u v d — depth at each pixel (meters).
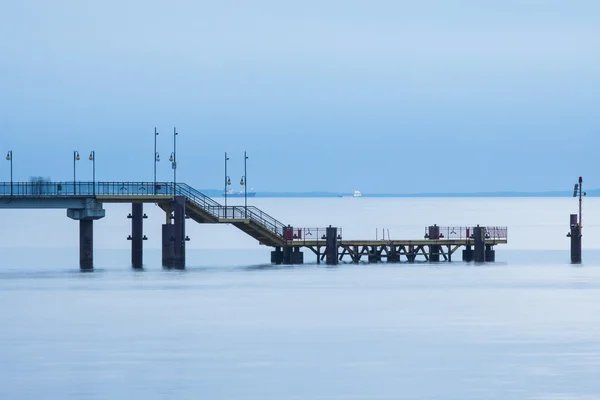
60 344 198.88
